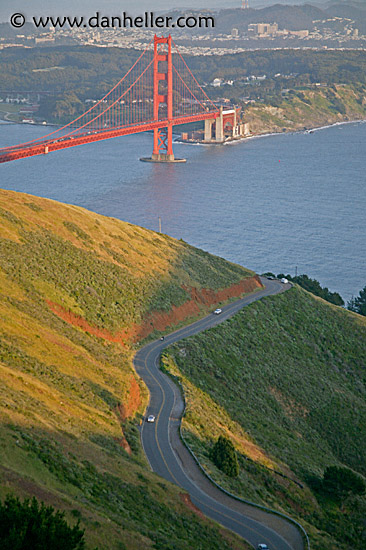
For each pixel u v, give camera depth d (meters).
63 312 66.75
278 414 70.62
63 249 79.38
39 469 35.59
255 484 52.38
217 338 78.00
